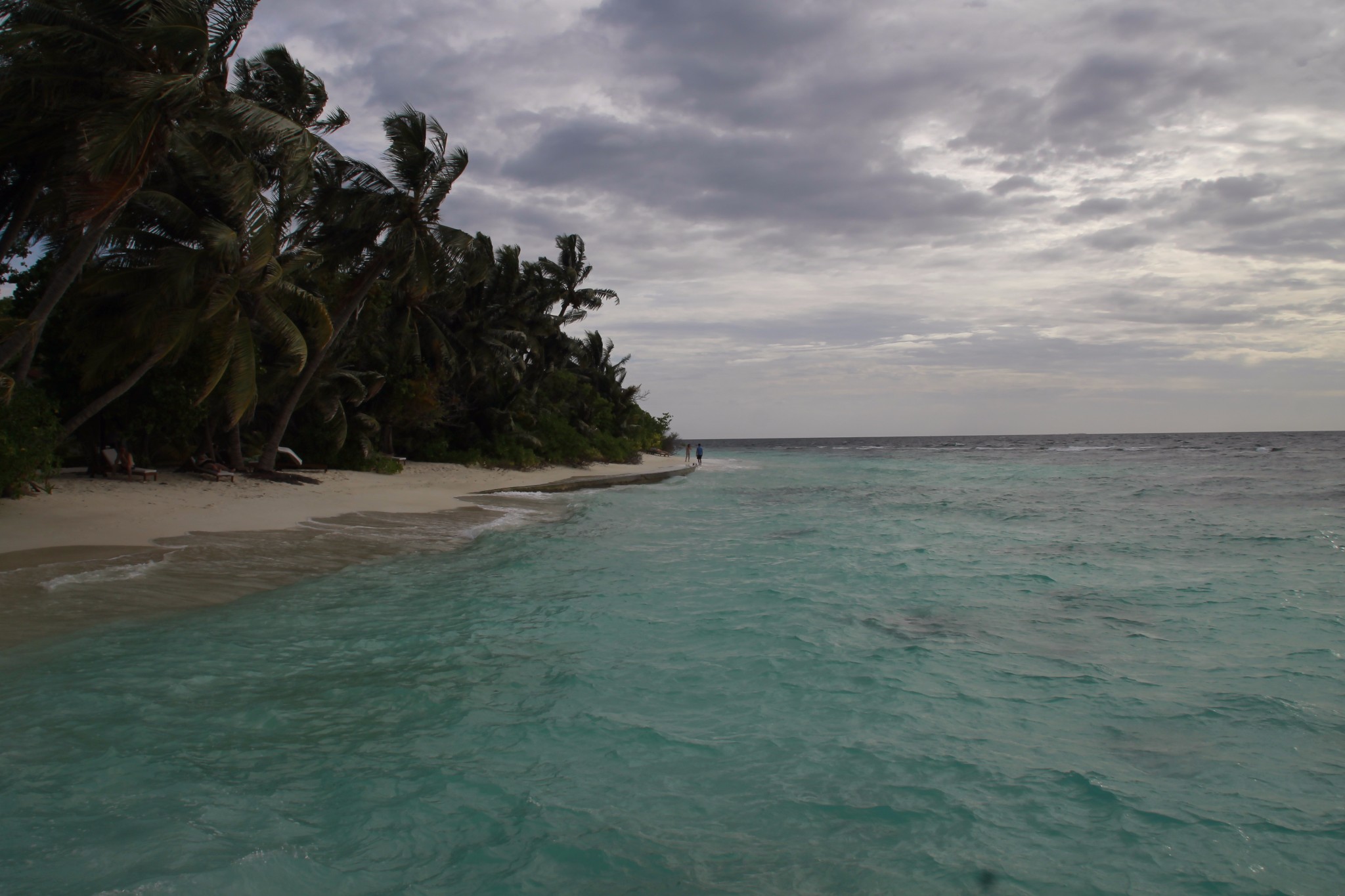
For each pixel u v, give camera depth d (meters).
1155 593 11.26
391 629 8.92
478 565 12.98
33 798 4.73
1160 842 4.54
